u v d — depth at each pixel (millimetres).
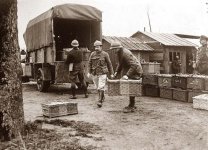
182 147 5953
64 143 6035
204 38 12922
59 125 7762
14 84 6379
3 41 6293
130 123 7949
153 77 13336
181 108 10234
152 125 7711
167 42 25719
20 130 6480
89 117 8750
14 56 6430
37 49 16172
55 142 6090
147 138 6559
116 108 10234
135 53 24500
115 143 6184
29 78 17906
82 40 16625
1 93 6184
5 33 6301
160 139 6484
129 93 9062
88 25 16141
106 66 10852
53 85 19172
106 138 6543
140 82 9133
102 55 10750
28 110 10016
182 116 8828
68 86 18406
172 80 12445
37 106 10812
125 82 9070
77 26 16672
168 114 9133
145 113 9281
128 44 24891
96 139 6430
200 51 13016
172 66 25906
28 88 17188
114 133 6957
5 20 6281
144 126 7613
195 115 8984
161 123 7930
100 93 10570
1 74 6258
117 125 7734
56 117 8781
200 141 6340
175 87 12391
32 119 8539
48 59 14539
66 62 12617
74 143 6062
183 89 11945
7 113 6188
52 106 8703
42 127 7496
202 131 7105
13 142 6023
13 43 6418
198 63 13055
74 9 14305
